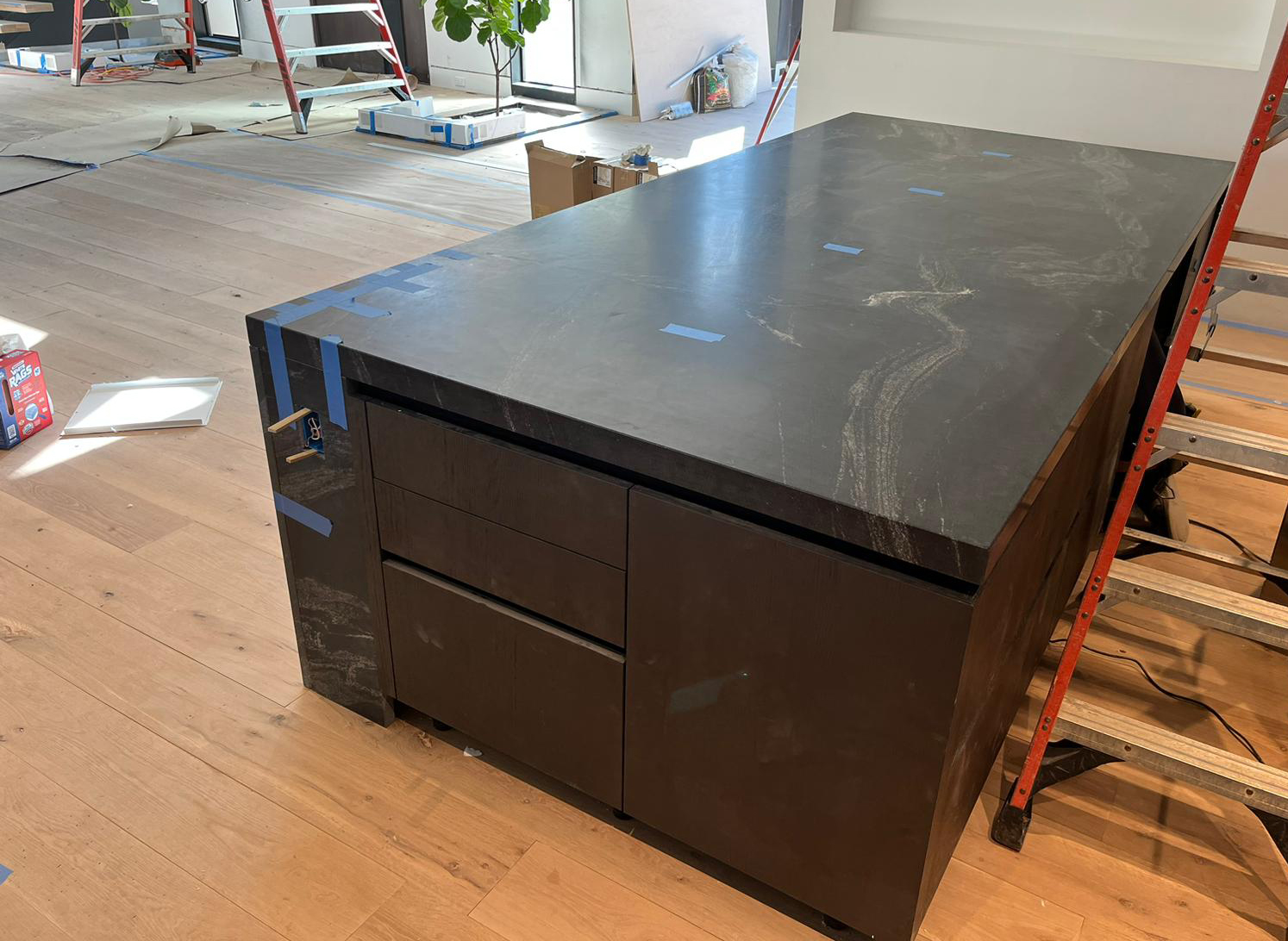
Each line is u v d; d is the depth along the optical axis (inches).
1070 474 63.3
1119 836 65.9
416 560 63.4
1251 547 95.4
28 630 81.2
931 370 57.6
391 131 241.3
